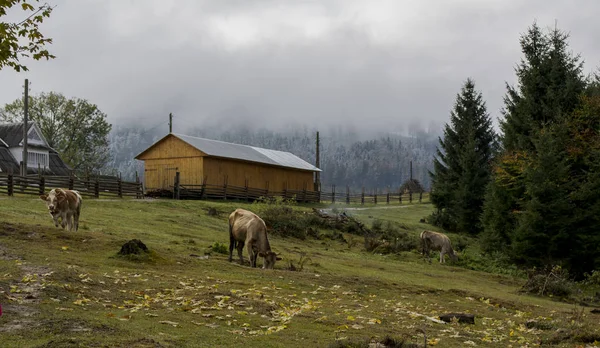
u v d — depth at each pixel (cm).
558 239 3434
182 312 1156
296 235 3612
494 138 5919
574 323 1484
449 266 3228
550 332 1373
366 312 1393
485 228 4256
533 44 4619
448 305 1733
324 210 5072
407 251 3562
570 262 3472
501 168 4194
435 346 1078
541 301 2223
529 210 3481
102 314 1050
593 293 2755
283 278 1792
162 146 5556
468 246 4481
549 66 4469
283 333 1060
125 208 3647
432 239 3366
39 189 3850
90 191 4306
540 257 3469
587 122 3953
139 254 1738
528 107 4456
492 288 2520
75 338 843
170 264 1755
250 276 1759
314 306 1377
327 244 3578
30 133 6212
